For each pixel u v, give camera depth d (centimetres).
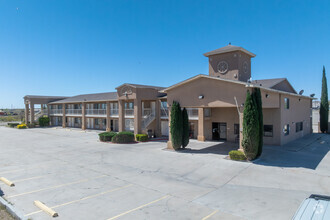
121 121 2955
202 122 2481
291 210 826
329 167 1388
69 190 1059
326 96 3228
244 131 1531
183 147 2027
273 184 1109
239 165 1450
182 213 817
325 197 555
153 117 2922
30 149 2206
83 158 1769
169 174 1310
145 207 870
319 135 2900
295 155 1705
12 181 1199
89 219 777
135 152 1977
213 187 1087
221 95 1678
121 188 1084
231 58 2142
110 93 4075
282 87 2547
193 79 1808
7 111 10219
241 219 768
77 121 4497
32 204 902
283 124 2156
